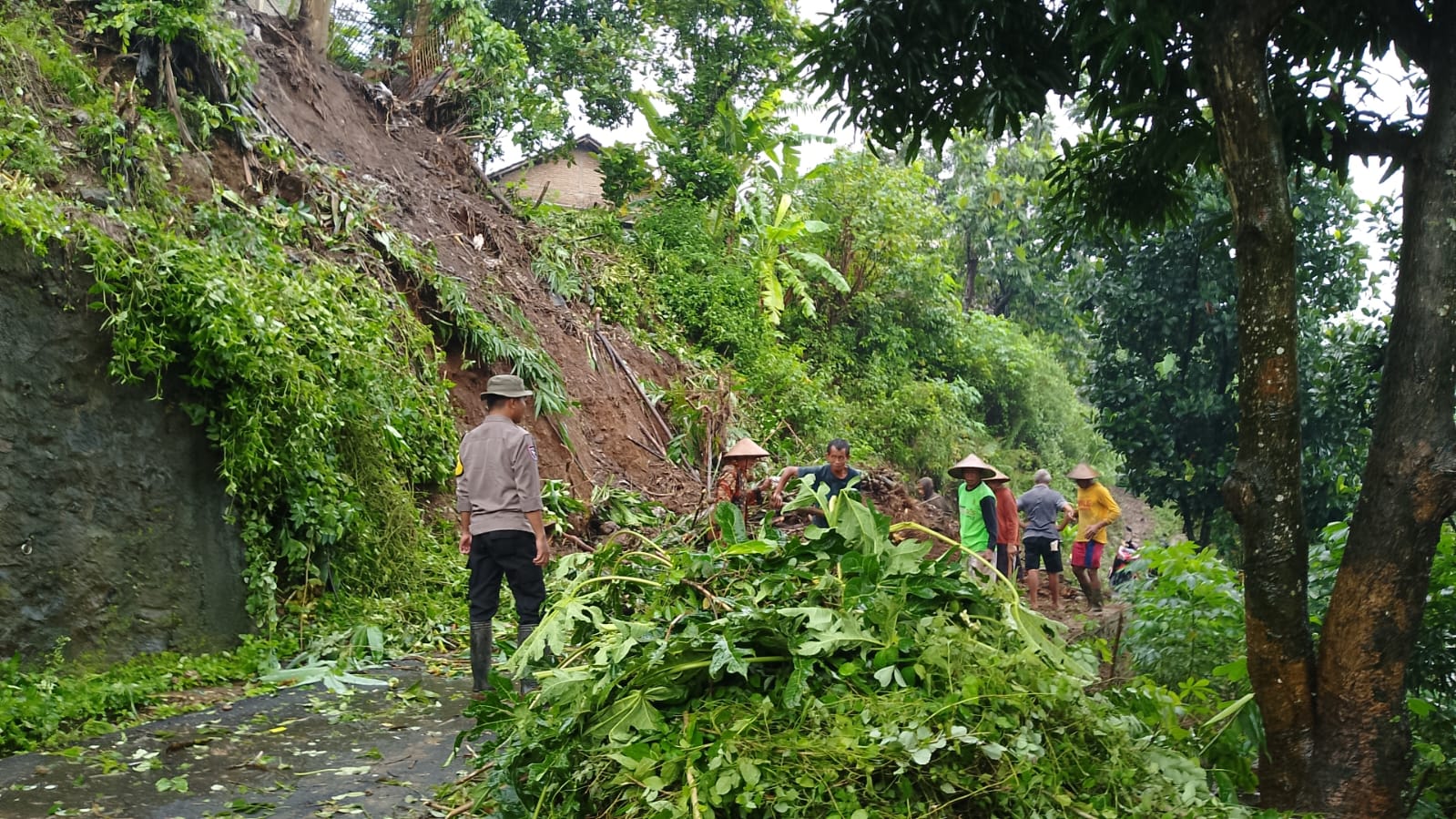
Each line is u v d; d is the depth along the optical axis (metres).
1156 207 5.61
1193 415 12.33
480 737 5.32
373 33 16.44
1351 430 10.77
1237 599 5.61
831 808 3.15
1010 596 4.22
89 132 8.22
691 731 3.46
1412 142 4.07
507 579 6.12
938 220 24.67
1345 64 4.66
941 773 3.21
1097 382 13.16
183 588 6.73
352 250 10.45
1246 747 4.54
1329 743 3.91
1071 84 5.04
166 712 5.73
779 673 3.76
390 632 7.61
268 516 7.52
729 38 20.75
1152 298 12.27
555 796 3.61
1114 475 30.45
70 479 6.21
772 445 15.90
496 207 14.98
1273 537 3.96
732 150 20.42
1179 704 4.27
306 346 8.06
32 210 6.24
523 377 11.61
